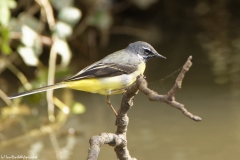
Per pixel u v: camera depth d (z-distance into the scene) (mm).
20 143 10367
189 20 18297
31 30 12508
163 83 13211
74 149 9883
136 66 8695
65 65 13922
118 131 6930
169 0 18328
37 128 11164
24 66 14617
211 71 14195
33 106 12789
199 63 14859
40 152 9766
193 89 12891
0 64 13641
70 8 12914
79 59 15391
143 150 9523
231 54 15406
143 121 11117
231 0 18609
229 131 10320
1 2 11961
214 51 15742
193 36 17172
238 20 18172
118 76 8414
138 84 5922
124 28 17203
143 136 10281
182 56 15391
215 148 9547
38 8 14172
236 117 10953
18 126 11375
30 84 12875
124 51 9148
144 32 17375
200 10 18609
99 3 15008
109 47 16281
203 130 10477
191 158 9078
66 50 12719
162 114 11609
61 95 13305
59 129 11023
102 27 15219
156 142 9945
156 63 14922
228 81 13328
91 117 11586
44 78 13000
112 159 9359
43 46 15227
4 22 11953
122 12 17906
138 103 12492
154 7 18219
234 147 9570
